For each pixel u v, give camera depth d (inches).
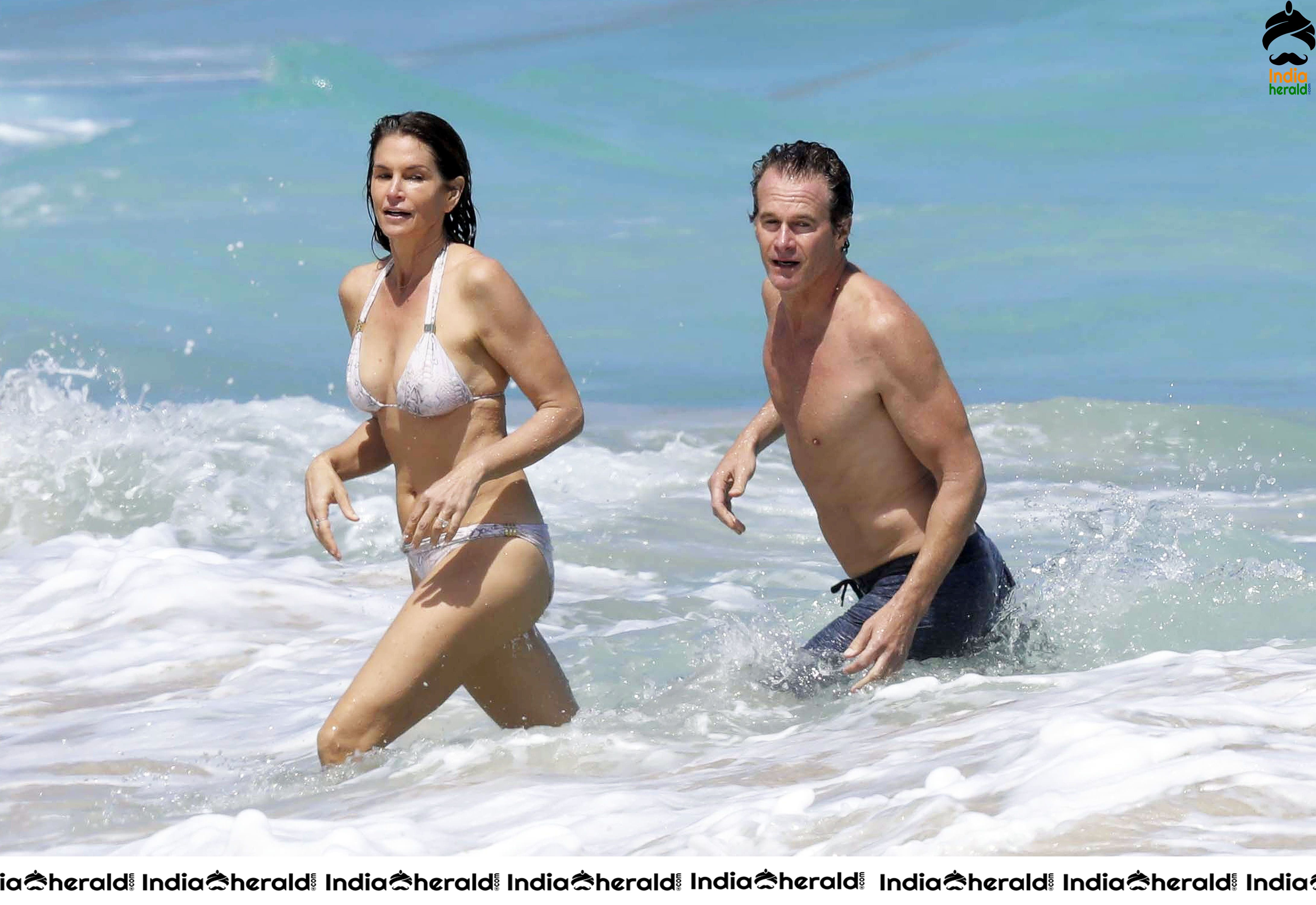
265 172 2755.9
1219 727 436.5
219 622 911.0
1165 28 3828.7
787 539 1144.2
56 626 911.0
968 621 691.4
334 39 4082.2
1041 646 715.4
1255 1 3927.2
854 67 3826.3
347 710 605.0
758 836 398.6
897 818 389.7
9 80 3555.6
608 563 1061.8
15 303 1996.8
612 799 472.7
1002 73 3661.4
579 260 2463.1
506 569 622.8
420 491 650.8
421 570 649.0
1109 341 2011.6
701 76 3818.9
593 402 1674.5
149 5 4318.4
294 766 625.9
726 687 680.4
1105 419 1465.3
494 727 678.5
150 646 858.1
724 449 1441.9
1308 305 2159.2
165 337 1888.5
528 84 3513.8
